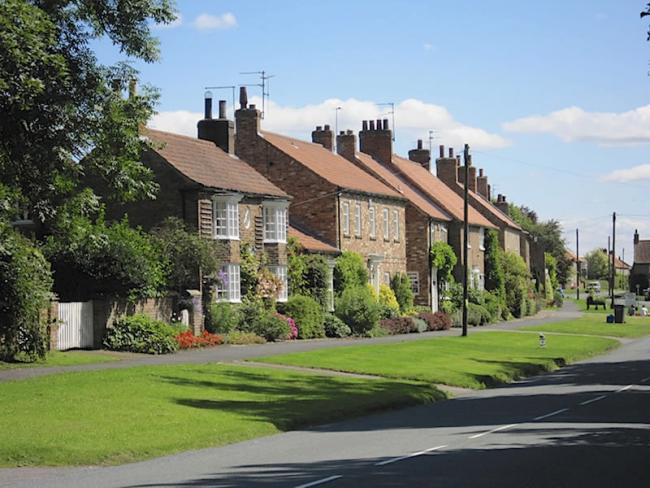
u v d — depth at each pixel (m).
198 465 14.61
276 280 47.91
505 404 24.73
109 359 31.45
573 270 187.62
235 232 45.81
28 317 29.14
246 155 59.28
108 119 28.78
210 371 28.50
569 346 48.88
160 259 39.88
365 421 21.36
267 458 15.33
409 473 13.29
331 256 55.97
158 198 44.12
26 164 27.44
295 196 58.25
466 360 38.03
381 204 64.81
